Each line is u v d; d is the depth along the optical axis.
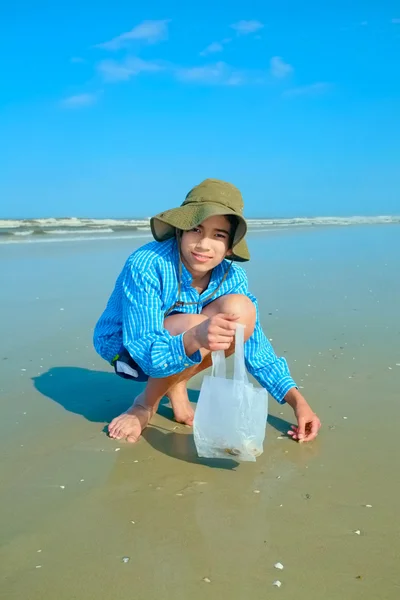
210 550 1.87
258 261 9.44
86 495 2.20
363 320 5.02
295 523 2.03
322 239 14.75
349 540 1.93
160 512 2.09
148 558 1.82
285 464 2.48
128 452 2.58
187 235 2.59
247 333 2.74
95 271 8.00
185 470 2.42
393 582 1.72
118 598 1.64
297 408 2.79
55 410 3.06
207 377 2.38
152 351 2.48
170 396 2.92
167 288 2.69
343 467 2.45
